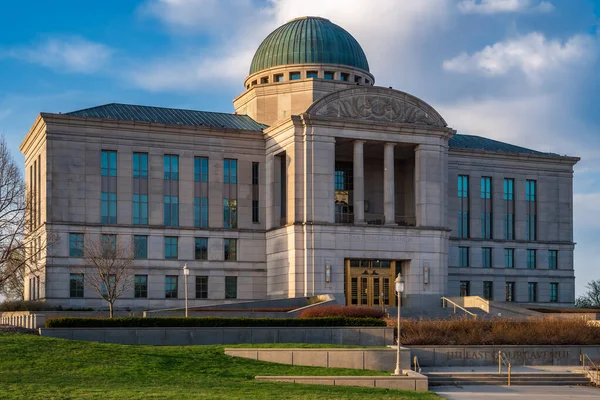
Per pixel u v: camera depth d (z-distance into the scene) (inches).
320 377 1606.8
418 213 3297.2
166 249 3248.0
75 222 3093.0
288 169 3169.3
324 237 3093.0
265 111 3597.4
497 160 3860.7
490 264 3818.9
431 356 2066.9
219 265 3312.0
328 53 3727.9
